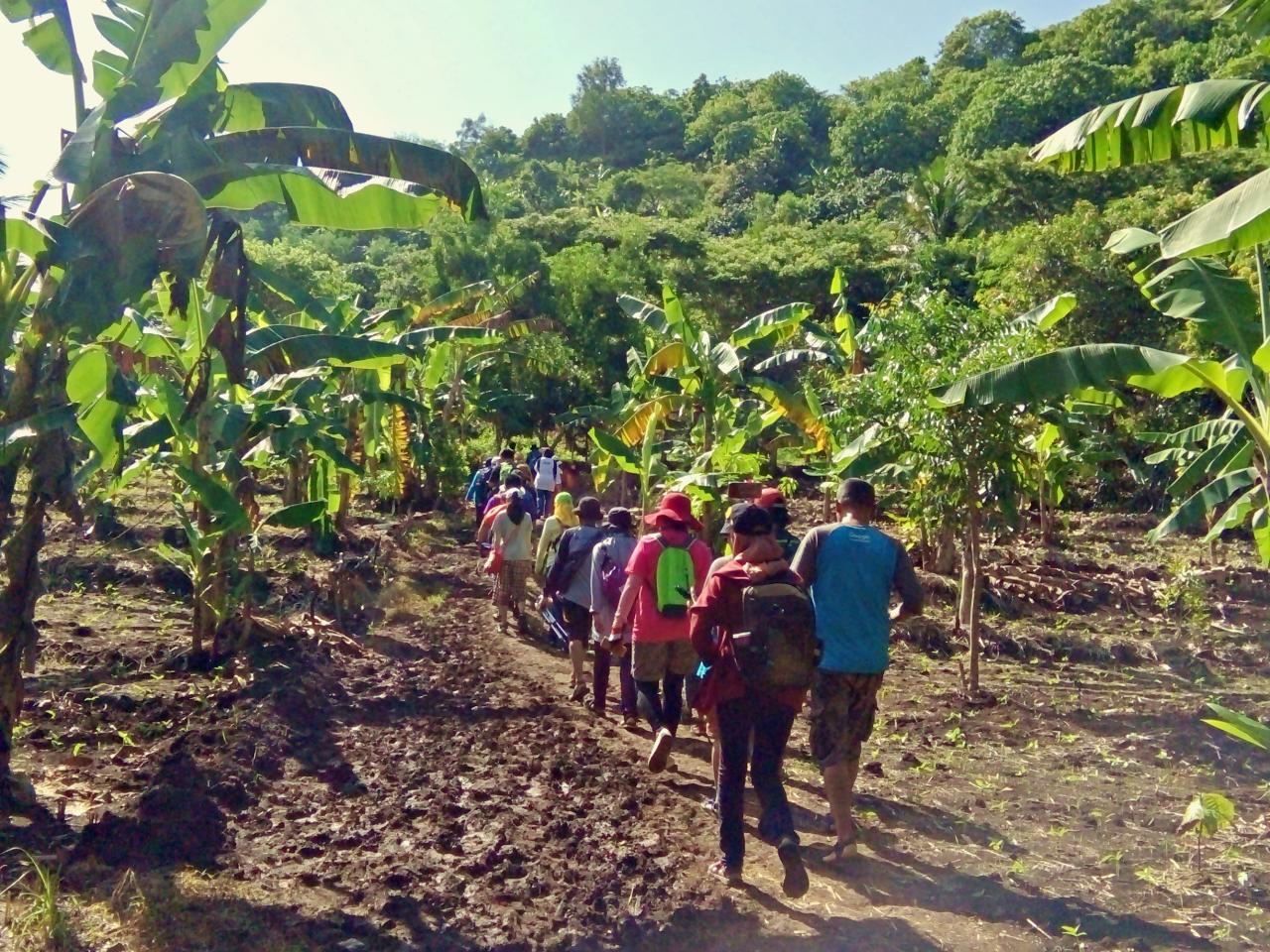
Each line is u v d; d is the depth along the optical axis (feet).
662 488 51.67
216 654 32.53
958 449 31.37
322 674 32.30
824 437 48.93
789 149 243.40
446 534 69.51
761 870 20.24
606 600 29.45
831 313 110.52
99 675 30.35
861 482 21.62
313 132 21.74
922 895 19.16
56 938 15.35
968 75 222.69
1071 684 36.22
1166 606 46.85
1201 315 23.44
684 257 111.86
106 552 45.52
